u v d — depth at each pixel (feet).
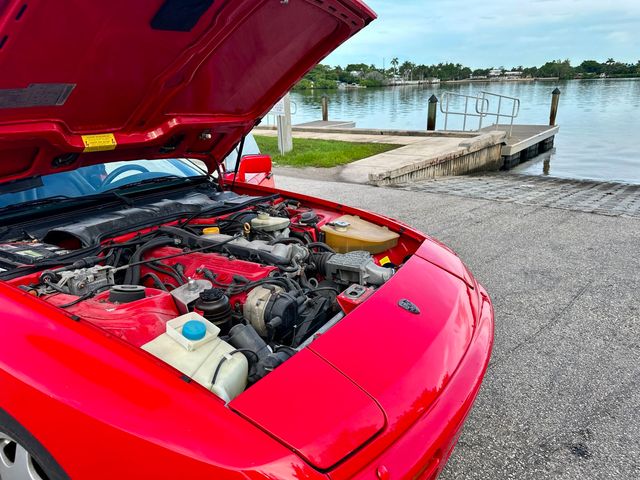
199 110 9.85
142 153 10.11
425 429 5.55
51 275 6.98
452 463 8.00
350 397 5.42
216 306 6.82
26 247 7.81
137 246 8.80
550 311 13.29
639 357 11.04
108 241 8.55
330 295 8.54
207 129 10.53
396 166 34.19
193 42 7.75
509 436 8.63
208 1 6.97
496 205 25.46
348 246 10.21
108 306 6.52
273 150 44.52
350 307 7.36
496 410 9.32
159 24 6.94
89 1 5.86
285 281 7.88
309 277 9.49
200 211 10.27
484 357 7.14
